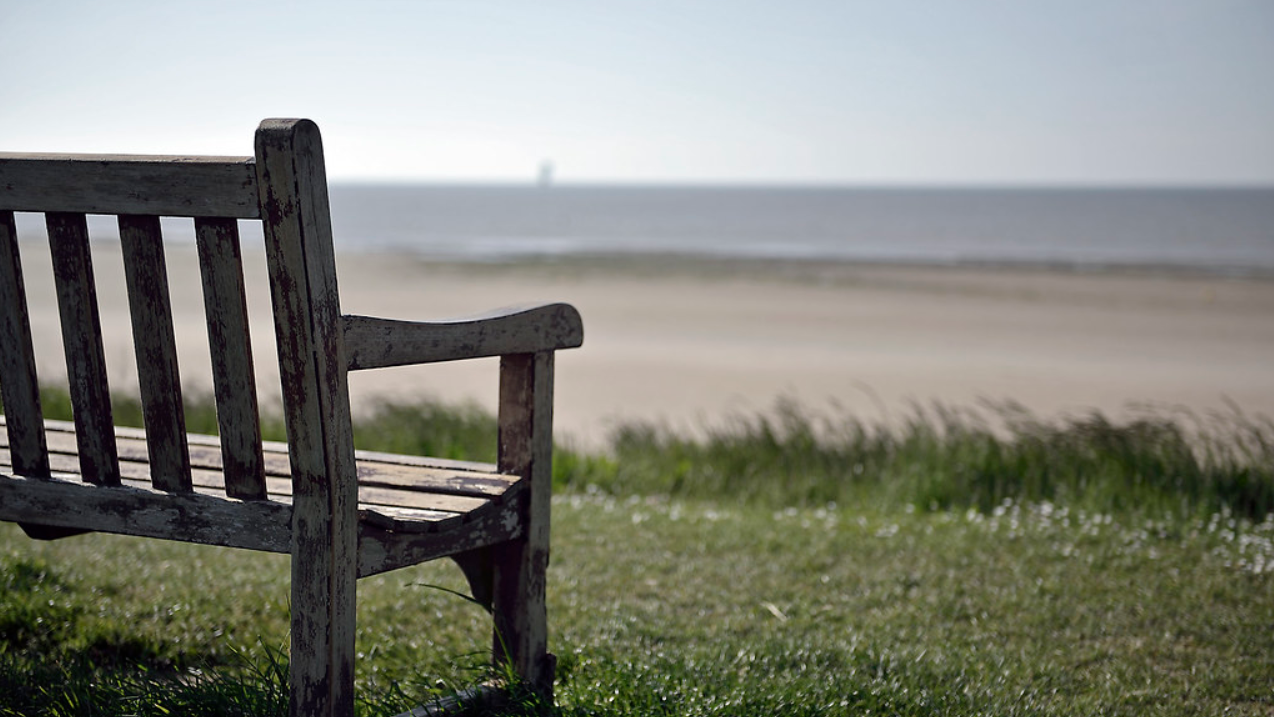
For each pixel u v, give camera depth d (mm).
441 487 2705
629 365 18625
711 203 190750
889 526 5723
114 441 2389
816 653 3498
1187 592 4340
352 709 2314
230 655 3363
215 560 4645
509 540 2836
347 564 2246
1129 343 21922
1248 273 41062
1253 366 18844
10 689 2949
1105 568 4746
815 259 50781
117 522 2404
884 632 3850
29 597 3775
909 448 8023
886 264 46781
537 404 2844
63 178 2189
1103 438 7188
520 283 36688
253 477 2287
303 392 2148
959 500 6809
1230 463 6566
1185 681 3398
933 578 4594
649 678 3137
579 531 5477
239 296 2170
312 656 2244
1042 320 26000
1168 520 5641
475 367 17016
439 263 46906
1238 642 3766
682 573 4676
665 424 9789
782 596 4363
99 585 4094
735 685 3139
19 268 2350
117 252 44406
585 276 39656
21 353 2396
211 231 2146
